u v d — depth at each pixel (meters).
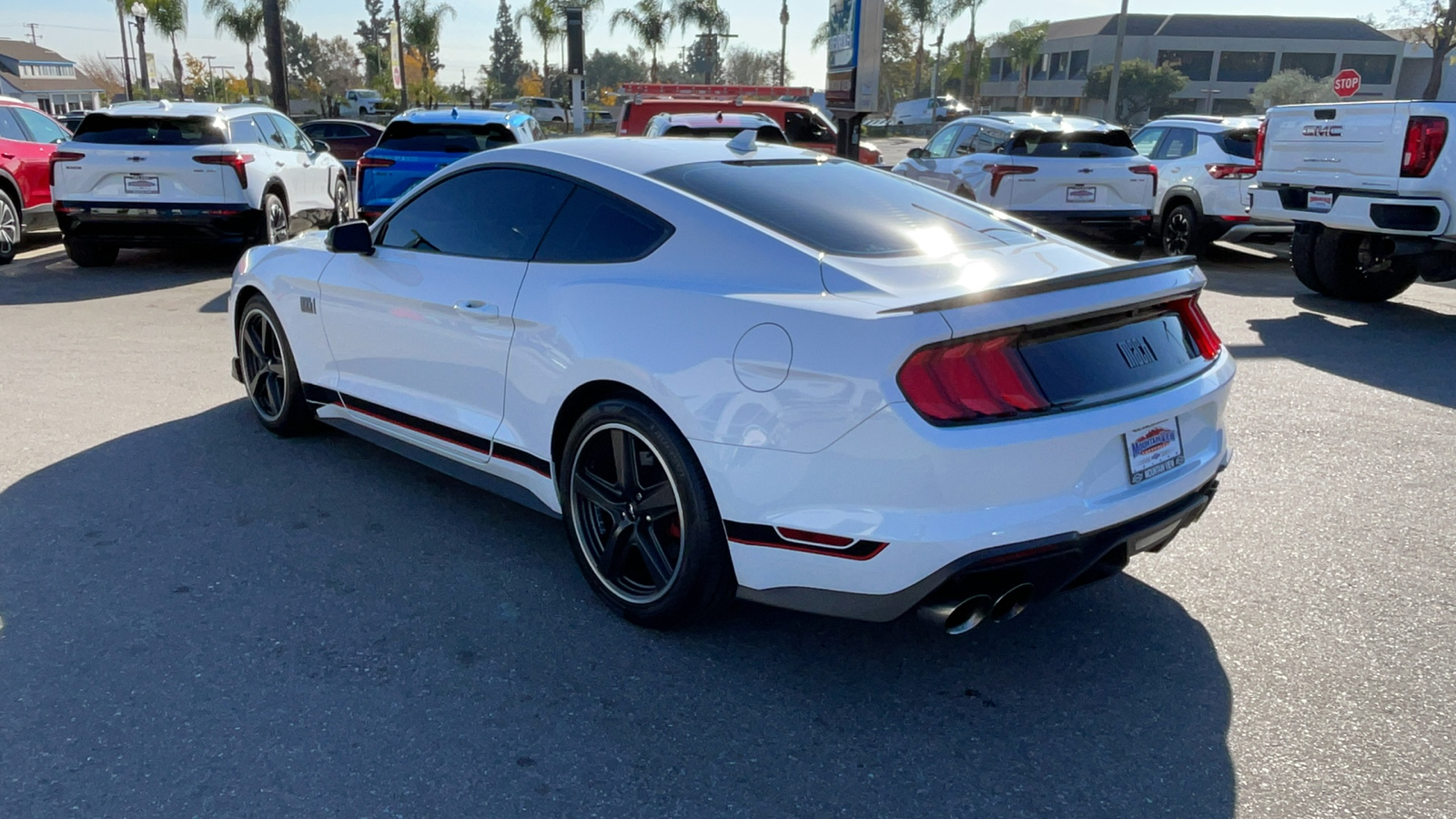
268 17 21.73
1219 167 11.12
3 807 2.36
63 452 4.77
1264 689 2.96
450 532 3.98
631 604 3.24
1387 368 6.66
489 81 81.81
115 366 6.39
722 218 3.14
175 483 4.41
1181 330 3.22
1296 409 5.73
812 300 2.78
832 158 4.07
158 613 3.29
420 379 4.01
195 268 10.54
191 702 2.80
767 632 3.27
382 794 2.45
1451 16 40.09
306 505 4.21
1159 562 3.80
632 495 3.19
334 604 3.38
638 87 18.23
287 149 11.46
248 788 2.46
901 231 3.27
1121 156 10.70
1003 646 3.21
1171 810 2.45
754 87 18.61
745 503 2.82
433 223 4.03
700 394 2.87
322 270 4.44
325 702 2.82
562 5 47.66
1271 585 3.62
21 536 3.84
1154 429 2.92
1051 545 2.65
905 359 2.56
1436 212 7.38
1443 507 4.33
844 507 2.67
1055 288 2.70
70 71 100.25
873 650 3.17
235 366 5.24
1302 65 83.50
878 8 14.11
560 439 3.46
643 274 3.17
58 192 9.57
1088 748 2.69
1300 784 2.54
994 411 2.61
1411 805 2.45
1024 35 83.00
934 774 2.58
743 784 2.52
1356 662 3.11
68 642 3.09
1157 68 80.81
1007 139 10.55
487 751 2.63
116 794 2.42
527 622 3.30
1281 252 12.63
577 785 2.50
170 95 77.56
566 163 3.60
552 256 3.49
